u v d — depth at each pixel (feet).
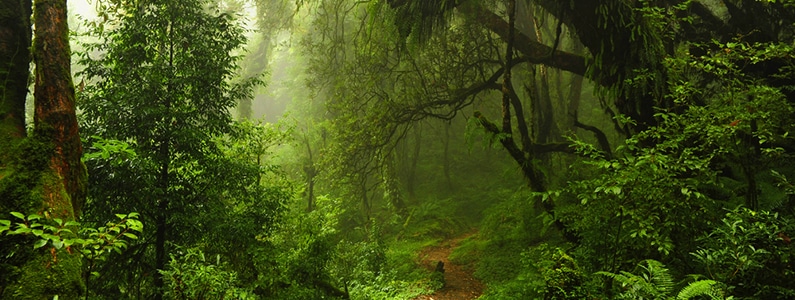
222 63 23.04
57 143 10.91
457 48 43.68
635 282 11.18
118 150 12.03
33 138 10.79
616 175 13.73
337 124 47.85
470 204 62.28
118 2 23.12
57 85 11.10
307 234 25.43
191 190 23.17
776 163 19.86
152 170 20.10
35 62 11.07
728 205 17.04
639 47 24.67
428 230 53.62
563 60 33.06
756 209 15.43
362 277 30.81
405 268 40.32
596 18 26.08
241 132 26.43
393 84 50.80
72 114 11.34
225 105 23.73
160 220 21.95
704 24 33.24
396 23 30.91
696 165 13.89
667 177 13.25
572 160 45.09
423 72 45.29
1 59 12.52
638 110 24.30
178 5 22.20
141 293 23.17
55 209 10.16
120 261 22.17
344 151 46.57
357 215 57.11
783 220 12.78
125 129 20.39
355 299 27.04
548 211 22.00
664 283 10.79
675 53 28.73
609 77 27.09
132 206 19.88
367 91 47.21
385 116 44.32
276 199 24.93
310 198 57.06
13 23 12.99
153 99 21.25
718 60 16.65
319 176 52.60
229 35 23.85
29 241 9.65
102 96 21.16
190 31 22.62
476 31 42.83
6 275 9.15
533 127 31.91
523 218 38.47
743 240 11.28
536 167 27.86
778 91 14.74
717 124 15.37
